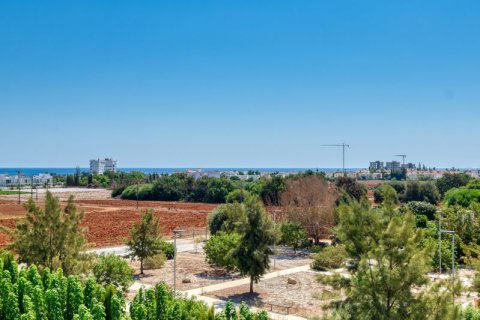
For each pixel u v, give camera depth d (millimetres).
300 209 57594
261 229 33688
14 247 28062
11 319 20422
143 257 41031
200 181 123500
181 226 72500
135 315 19891
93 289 21547
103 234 63281
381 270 16578
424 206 66250
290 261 47094
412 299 16500
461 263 43812
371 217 18250
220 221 54969
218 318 19375
